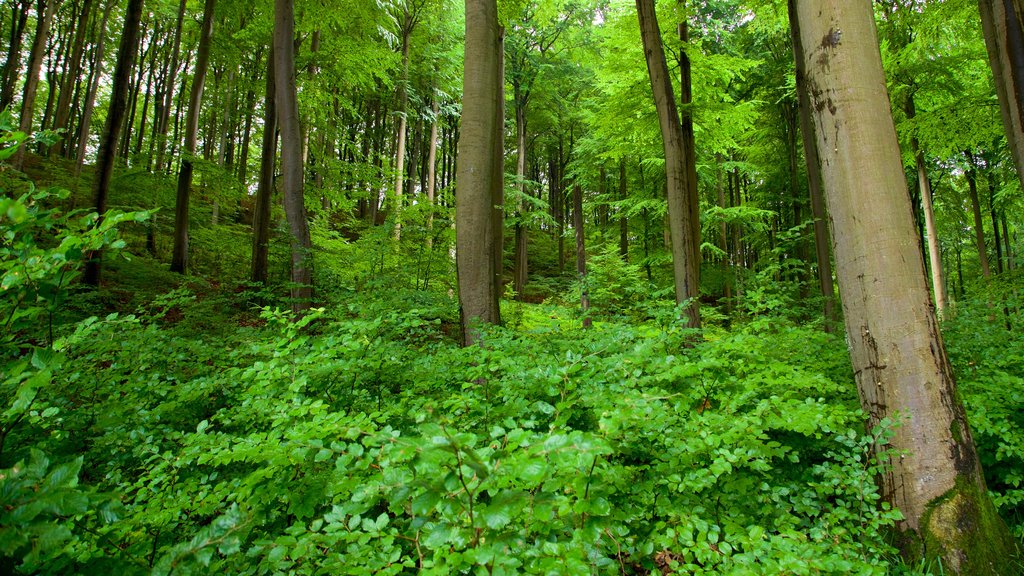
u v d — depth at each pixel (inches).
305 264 305.4
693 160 320.2
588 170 671.8
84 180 515.5
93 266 306.0
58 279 55.3
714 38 611.8
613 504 88.0
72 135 842.8
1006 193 547.8
